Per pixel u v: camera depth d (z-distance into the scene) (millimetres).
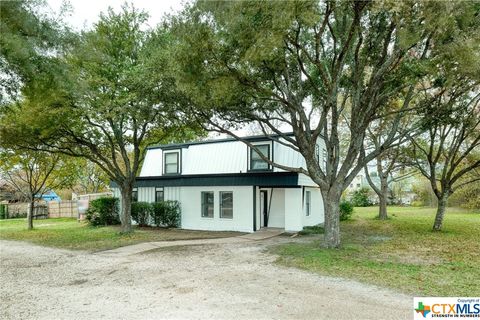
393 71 10031
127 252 11094
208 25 7828
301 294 6125
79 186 39438
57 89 8547
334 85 9984
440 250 10578
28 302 5941
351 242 12180
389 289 6402
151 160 20188
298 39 9523
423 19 7223
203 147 18172
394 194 39812
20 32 6977
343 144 24094
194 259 9656
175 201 18281
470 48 7773
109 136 14750
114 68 12922
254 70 9711
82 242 13398
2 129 12305
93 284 7152
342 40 9984
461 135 15180
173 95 10797
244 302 5703
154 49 12234
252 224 15984
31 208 19016
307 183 16500
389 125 18703
